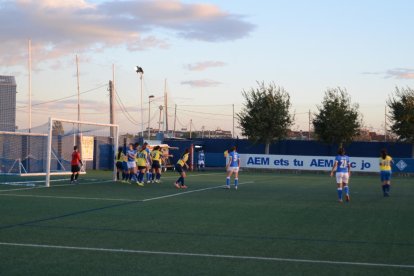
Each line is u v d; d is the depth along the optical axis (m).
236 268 7.98
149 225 12.30
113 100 44.38
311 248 9.68
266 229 11.90
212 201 18.12
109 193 20.83
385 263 8.44
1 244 9.69
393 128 46.09
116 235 10.85
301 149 49.88
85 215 13.98
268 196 20.44
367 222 13.31
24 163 33.50
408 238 10.88
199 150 49.31
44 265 8.00
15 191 21.31
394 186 27.64
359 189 25.25
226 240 10.41
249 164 43.84
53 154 34.50
